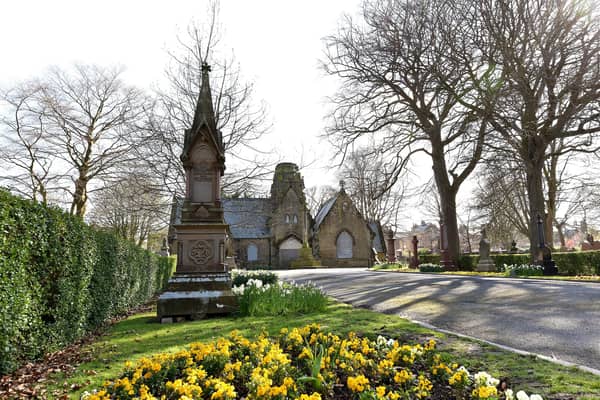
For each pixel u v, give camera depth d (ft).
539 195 71.15
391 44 71.61
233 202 170.09
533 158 72.08
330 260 169.07
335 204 173.06
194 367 13.16
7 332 17.28
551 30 62.49
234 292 33.04
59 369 17.19
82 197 87.35
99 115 89.56
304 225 168.25
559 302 32.19
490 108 62.13
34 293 19.84
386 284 57.67
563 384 12.64
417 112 79.25
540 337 20.80
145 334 24.44
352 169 114.11
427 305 34.19
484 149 76.07
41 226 20.59
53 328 21.53
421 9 69.67
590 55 59.57
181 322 28.81
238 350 14.69
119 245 36.70
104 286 31.42
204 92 35.53
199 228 31.81
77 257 25.07
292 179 172.55
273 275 53.83
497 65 68.33
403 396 11.32
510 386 12.70
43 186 82.17
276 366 12.64
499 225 142.41
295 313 29.84
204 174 33.27
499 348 17.63
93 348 21.31
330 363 13.61
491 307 31.48
